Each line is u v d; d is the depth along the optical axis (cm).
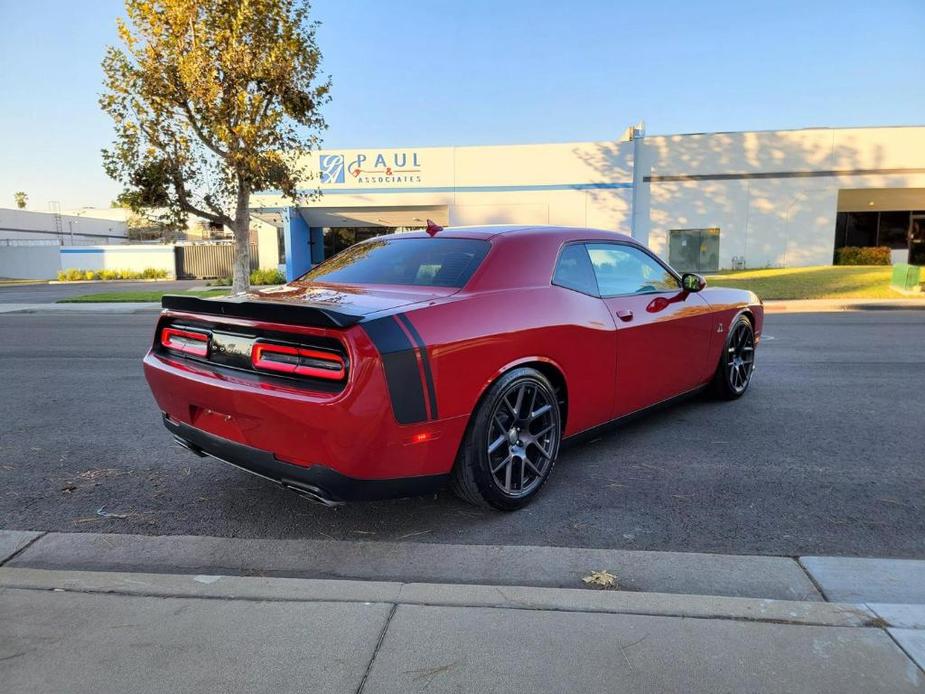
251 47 1568
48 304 2011
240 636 224
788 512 337
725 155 2772
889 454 427
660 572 273
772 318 1370
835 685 197
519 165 2809
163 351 357
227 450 309
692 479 385
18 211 6406
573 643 218
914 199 2825
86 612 238
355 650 216
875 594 255
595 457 425
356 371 263
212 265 3841
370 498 288
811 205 2756
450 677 202
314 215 2995
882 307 1591
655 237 2839
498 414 324
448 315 300
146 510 349
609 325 391
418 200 2845
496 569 279
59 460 433
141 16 1525
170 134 1656
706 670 204
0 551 299
